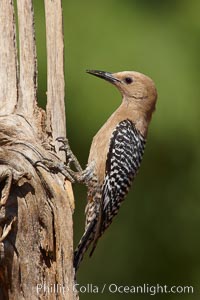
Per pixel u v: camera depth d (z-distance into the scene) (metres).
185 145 15.70
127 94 12.40
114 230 17.84
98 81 15.05
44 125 10.38
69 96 15.15
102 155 11.91
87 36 15.26
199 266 17.86
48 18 10.68
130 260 17.84
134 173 12.23
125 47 15.25
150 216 17.77
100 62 15.12
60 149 10.63
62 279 9.89
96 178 11.81
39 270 9.84
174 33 15.77
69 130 15.41
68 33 15.26
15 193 9.80
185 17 16.00
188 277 17.88
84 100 15.09
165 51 15.47
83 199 17.14
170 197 17.58
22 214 9.79
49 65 10.64
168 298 17.86
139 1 15.92
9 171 9.74
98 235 11.82
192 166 16.69
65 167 10.09
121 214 17.78
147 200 17.67
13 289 9.84
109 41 15.26
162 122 15.38
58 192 9.94
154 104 12.52
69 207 9.98
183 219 17.73
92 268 17.78
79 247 11.60
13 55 10.51
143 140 12.43
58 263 9.89
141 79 12.36
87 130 15.26
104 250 17.81
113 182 11.92
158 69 15.29
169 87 15.32
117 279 17.77
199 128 15.47
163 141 15.69
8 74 10.48
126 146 12.04
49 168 10.00
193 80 15.47
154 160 16.53
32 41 10.58
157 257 17.84
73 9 15.46
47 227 9.87
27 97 10.45
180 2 16.16
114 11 15.56
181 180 17.31
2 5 10.55
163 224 17.80
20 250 9.80
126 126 12.16
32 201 9.82
